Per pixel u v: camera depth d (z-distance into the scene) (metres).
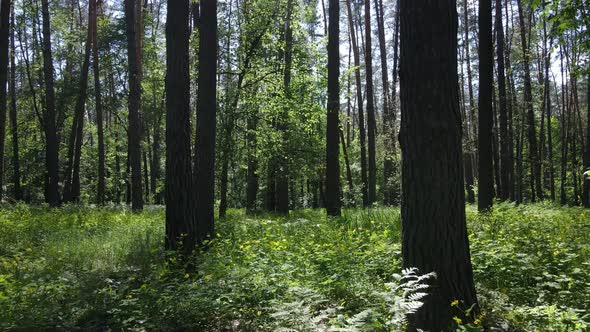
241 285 5.96
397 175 27.89
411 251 4.61
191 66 17.19
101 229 12.52
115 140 41.09
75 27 33.47
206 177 10.95
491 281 6.18
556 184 46.34
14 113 31.61
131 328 5.36
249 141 17.59
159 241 10.24
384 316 4.34
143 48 26.61
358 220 11.69
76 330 5.56
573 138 39.19
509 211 11.69
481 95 13.07
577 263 6.71
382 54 32.38
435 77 4.52
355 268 6.55
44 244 10.48
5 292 6.26
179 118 8.81
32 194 38.34
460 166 4.61
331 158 14.98
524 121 32.62
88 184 42.19
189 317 5.53
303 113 17.92
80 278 7.22
